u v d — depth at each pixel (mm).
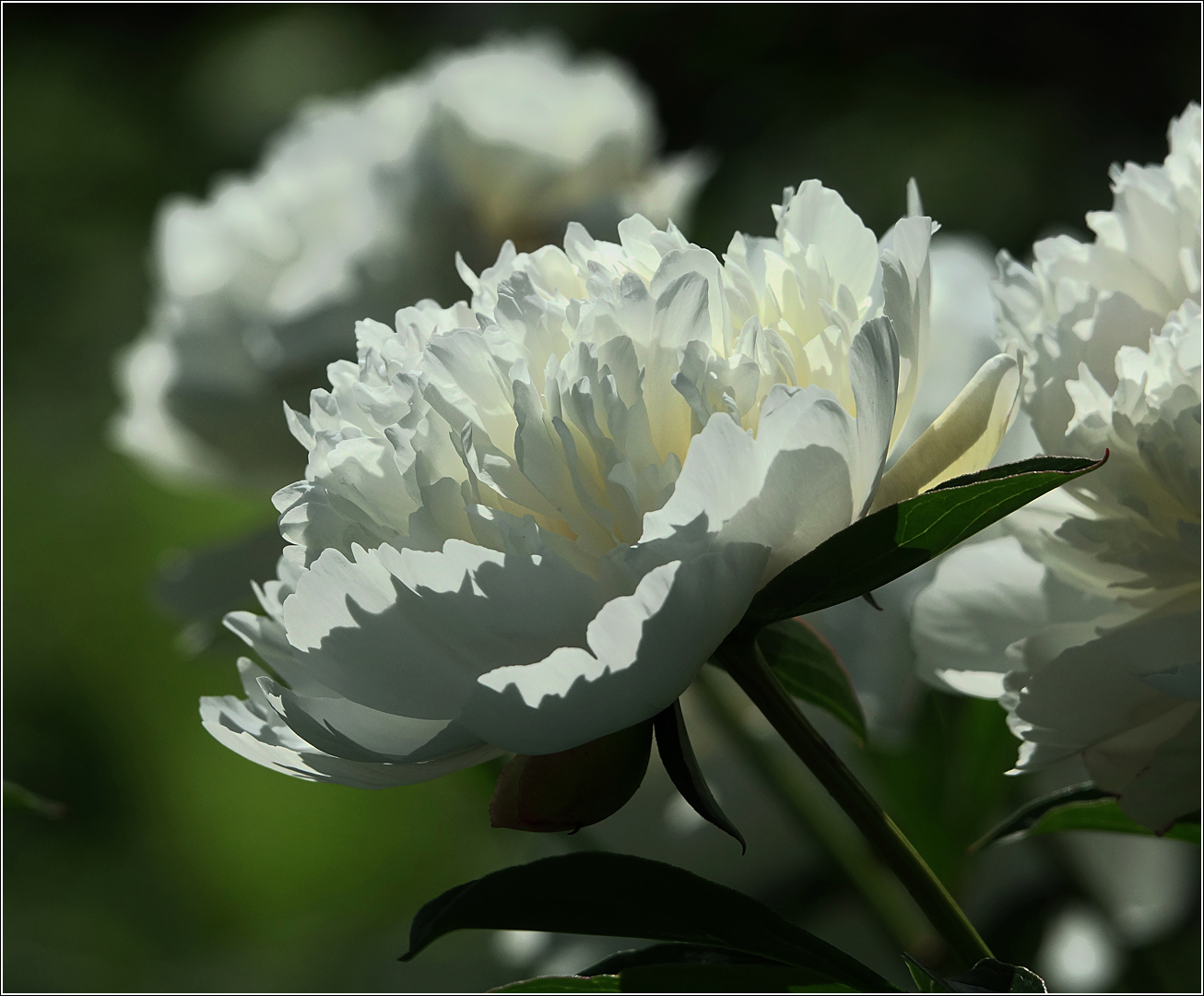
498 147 1604
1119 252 1310
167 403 1663
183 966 2871
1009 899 1498
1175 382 1278
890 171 3895
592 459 1245
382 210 1561
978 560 1332
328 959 2486
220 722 1269
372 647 1243
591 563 1242
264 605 1286
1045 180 3816
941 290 1512
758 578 1240
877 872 1469
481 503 1249
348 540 1256
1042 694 1292
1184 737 1291
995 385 1265
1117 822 1333
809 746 1263
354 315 1531
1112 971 1472
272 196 1710
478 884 1271
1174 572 1296
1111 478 1292
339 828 3867
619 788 1249
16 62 6070
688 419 1247
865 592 1245
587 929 1271
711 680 1464
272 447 1673
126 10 6410
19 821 3904
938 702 1461
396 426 1250
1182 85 3959
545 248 1282
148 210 5762
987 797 1454
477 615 1234
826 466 1232
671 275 1250
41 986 2740
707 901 1272
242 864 3891
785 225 1282
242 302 1649
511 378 1243
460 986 2104
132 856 3916
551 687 1229
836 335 1250
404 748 1255
